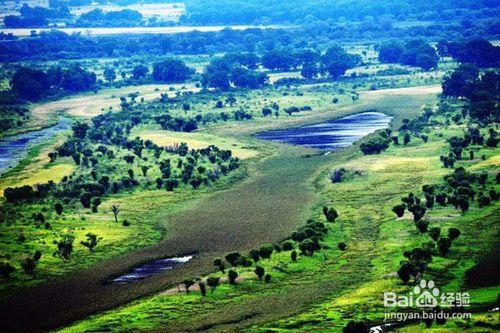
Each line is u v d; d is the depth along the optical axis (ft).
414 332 515.50
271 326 550.36
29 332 567.18
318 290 625.00
